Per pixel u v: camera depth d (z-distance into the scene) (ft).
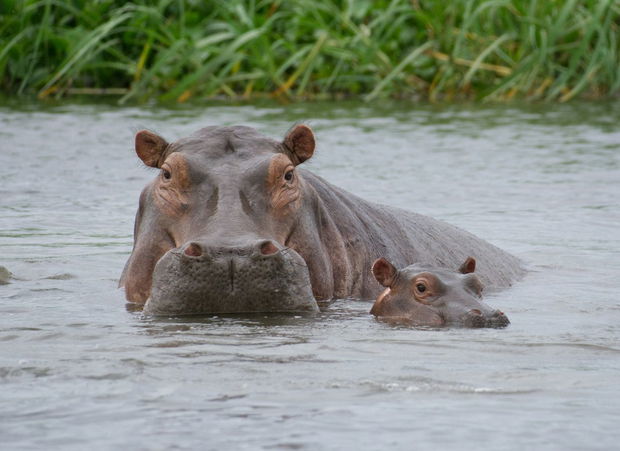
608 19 347.56
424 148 259.60
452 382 86.33
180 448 71.36
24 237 166.91
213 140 125.59
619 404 80.74
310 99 345.72
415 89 362.53
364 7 358.23
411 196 206.59
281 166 121.80
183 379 86.63
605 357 96.27
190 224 119.03
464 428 75.20
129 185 215.72
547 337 105.40
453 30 362.74
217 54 344.90
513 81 350.64
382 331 108.58
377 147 260.01
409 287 118.83
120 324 109.29
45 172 225.76
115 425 75.72
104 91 354.54
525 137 276.21
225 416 77.56
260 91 351.67
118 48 352.69
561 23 343.26
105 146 255.29
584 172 231.91
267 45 337.31
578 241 172.96
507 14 363.76
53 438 73.31
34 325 108.47
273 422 76.33
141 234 125.18
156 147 128.16
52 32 345.31
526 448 71.56
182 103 327.88
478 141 269.85
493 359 94.99
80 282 136.15
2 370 89.20
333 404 80.48
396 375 88.38
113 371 88.79
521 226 183.52
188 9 354.54
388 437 73.41
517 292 138.72
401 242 145.38
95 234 170.71
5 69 348.59
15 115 298.35
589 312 121.80
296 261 116.37
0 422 76.48
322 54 354.33
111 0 350.02
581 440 73.00
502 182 221.25
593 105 338.34
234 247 114.01
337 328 109.50
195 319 112.06
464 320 112.57
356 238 135.54
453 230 160.86
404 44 361.51
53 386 84.74
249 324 109.70
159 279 114.93
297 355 95.40
